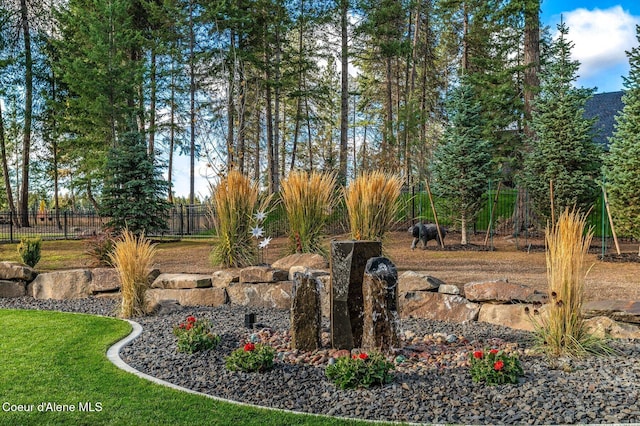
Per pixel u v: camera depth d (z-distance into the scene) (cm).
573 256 414
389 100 2455
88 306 679
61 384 356
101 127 1859
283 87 2156
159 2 2053
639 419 289
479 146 1260
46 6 2039
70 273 745
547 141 1210
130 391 342
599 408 305
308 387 356
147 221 1383
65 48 1983
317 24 2016
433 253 1089
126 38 1819
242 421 293
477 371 354
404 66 2783
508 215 1627
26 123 2038
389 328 418
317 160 2950
